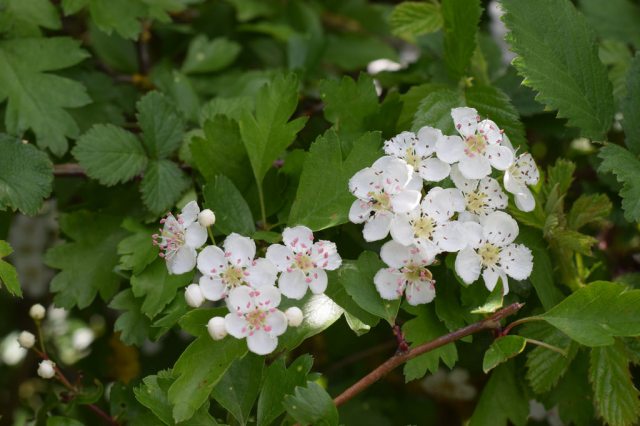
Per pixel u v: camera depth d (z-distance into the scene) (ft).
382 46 1.64
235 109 1.39
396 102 1.34
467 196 1.24
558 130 1.43
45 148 1.37
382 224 1.23
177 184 1.34
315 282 1.22
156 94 1.35
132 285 1.28
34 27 1.39
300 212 1.25
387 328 1.53
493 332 1.24
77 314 1.63
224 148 1.31
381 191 1.23
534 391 1.29
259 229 1.30
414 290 1.23
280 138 1.29
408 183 1.23
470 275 1.23
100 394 1.32
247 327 1.20
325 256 1.22
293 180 1.31
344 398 1.21
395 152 1.25
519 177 1.26
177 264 1.24
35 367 1.68
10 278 1.25
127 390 1.34
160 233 1.30
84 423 1.37
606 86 1.32
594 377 1.27
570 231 1.28
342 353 1.53
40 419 1.33
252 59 1.63
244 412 1.22
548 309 1.27
